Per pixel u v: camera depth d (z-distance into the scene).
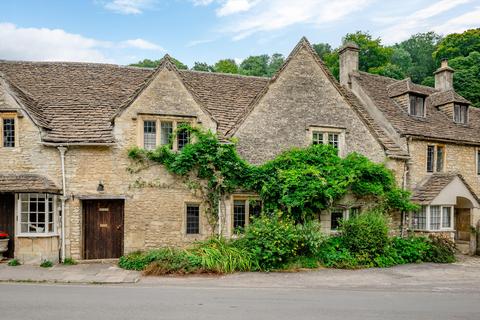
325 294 8.91
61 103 14.23
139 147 13.06
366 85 18.94
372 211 14.54
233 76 18.27
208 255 11.31
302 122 15.04
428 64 46.59
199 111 13.73
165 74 13.59
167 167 13.20
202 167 13.35
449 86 21.25
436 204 15.70
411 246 14.14
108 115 13.88
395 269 12.41
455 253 16.19
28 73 15.59
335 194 13.60
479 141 18.39
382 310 7.50
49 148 12.68
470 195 16.72
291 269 11.73
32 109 13.06
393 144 16.28
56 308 7.22
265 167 13.73
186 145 13.32
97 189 12.80
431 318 7.02
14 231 12.55
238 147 14.11
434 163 17.34
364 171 14.29
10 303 7.55
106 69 16.73
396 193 14.86
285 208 13.77
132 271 11.04
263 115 14.60
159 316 6.80
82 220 12.88
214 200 13.45
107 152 12.93
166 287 9.30
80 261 12.45
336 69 37.00
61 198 12.52
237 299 8.17
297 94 15.17
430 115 18.83
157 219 13.11
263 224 12.43
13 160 12.55
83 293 8.51
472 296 9.03
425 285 10.25
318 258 12.56
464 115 19.58
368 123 15.85
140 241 12.93
